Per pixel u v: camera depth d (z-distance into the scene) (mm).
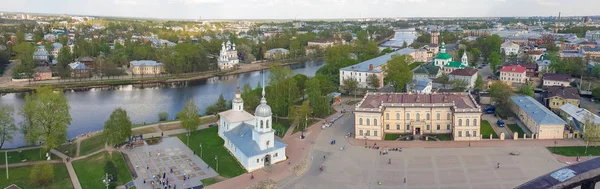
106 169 144500
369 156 161250
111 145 169500
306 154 163125
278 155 154875
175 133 188375
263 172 146125
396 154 162625
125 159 155375
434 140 178375
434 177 140750
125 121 168250
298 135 187500
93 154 161375
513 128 194500
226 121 174250
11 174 142375
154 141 175625
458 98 191000
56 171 145750
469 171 144750
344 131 193125
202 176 142125
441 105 185000
